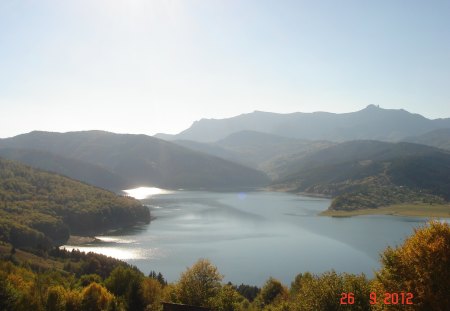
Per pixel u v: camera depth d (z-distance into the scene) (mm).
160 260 156000
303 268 140750
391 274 37406
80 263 144750
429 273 34062
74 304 76688
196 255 162000
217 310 64375
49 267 135750
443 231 36000
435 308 32906
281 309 63344
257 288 115562
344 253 160625
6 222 189375
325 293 49219
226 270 139875
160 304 71125
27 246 183875
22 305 69625
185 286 70188
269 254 161375
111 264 142250
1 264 104375
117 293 89312
